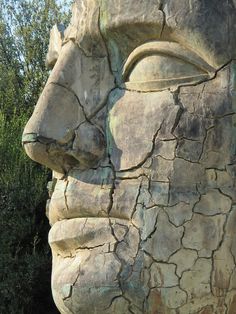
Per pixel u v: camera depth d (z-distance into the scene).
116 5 2.88
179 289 2.65
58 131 2.86
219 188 2.69
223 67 2.74
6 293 10.02
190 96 2.74
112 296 2.67
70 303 2.73
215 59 2.73
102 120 2.91
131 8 2.83
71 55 3.01
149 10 2.79
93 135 2.87
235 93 2.74
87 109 2.93
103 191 2.79
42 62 15.08
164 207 2.69
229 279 2.66
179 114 2.73
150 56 2.81
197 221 2.67
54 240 2.90
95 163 2.86
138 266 2.67
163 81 2.78
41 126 2.84
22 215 10.73
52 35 3.38
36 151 2.83
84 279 2.70
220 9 2.76
